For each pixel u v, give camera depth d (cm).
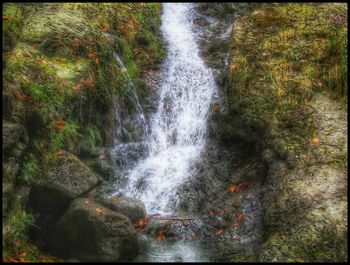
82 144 575
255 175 589
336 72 607
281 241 480
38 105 516
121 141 633
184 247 519
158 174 612
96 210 475
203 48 767
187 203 577
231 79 648
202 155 635
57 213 507
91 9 693
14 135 465
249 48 664
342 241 461
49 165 505
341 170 518
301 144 557
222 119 652
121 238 474
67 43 614
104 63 628
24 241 450
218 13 838
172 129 672
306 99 601
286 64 634
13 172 463
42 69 555
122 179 592
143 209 539
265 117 607
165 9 839
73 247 475
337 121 568
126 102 646
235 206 566
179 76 716
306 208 498
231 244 524
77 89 568
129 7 742
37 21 630
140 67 706
